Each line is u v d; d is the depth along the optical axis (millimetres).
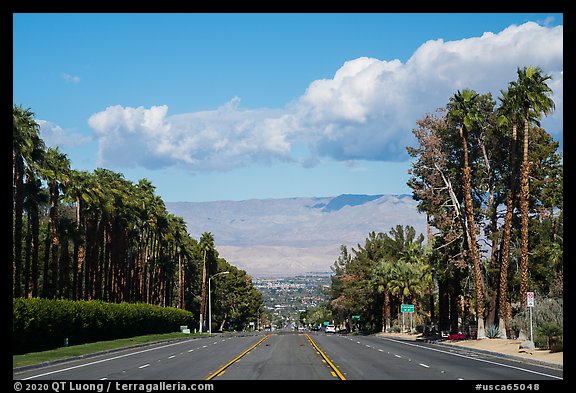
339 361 35344
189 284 141750
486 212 66000
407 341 68188
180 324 105188
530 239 64938
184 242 120188
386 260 122375
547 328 41844
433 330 76750
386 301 108625
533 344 41562
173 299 139500
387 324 107688
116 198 79938
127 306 72500
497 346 47156
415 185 68250
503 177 67438
